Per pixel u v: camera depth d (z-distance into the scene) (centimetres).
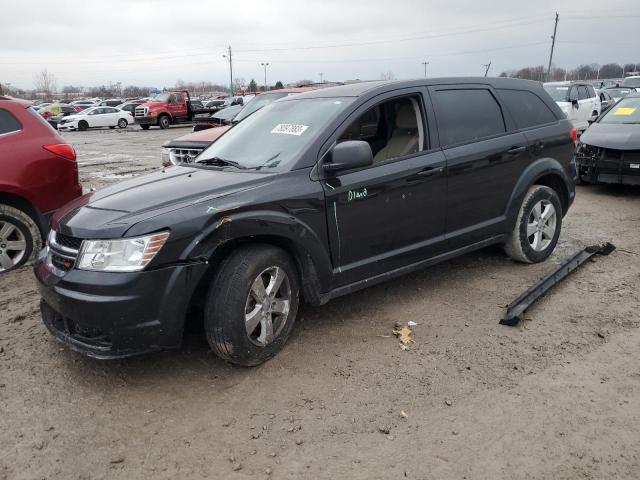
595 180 848
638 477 254
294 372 348
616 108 933
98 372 354
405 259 425
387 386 331
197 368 356
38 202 554
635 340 379
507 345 376
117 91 12162
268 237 356
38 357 374
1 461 273
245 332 338
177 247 315
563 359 356
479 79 491
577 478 254
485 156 464
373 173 396
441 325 409
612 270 512
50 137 570
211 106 4056
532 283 487
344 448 278
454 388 327
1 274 536
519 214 505
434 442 281
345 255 388
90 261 315
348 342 386
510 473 259
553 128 531
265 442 284
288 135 404
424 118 439
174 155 830
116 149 1866
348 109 402
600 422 293
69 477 262
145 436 291
